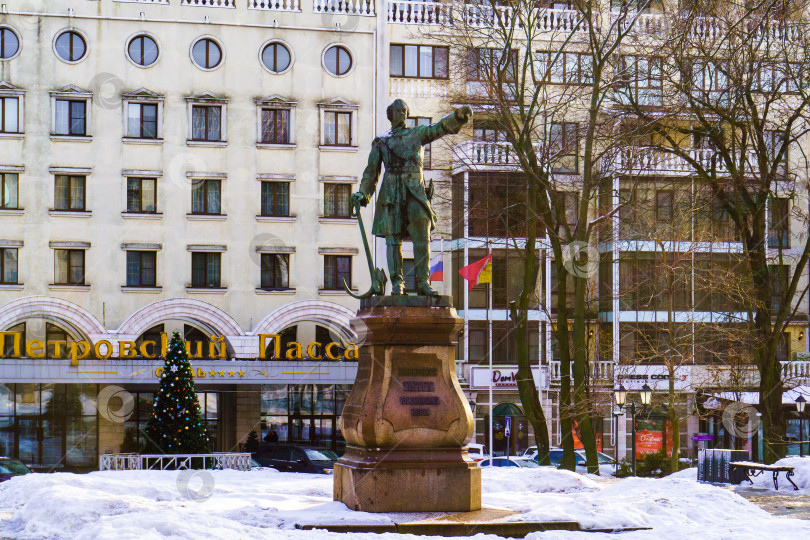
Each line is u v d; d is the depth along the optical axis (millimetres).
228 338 44156
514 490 17594
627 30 28297
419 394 13984
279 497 16047
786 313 28203
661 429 46094
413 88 47156
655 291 40281
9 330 43469
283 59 45500
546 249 42875
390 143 14797
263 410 46031
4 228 43031
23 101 43312
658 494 16344
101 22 43938
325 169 45531
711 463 23750
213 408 45812
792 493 21234
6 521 14336
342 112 45875
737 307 38906
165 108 44344
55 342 42281
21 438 43875
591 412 27828
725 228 38781
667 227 36750
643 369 44438
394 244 14633
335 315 45375
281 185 45469
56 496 14445
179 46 44531
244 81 45000
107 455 31109
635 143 28438
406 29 47094
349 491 14055
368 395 13930
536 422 29094
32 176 43312
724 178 29594
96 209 43781
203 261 44750
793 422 44875
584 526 13727
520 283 47656
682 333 36781
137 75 44188
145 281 44250
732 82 28750
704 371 41312
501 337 47562
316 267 45406
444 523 13133
